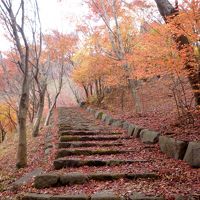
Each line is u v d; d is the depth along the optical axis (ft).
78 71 68.28
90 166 21.24
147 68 31.37
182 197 13.74
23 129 27.20
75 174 18.43
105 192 15.83
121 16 51.11
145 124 33.37
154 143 26.27
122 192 15.56
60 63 68.13
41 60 53.21
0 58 55.77
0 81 58.70
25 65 26.76
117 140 29.73
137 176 17.93
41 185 17.95
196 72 25.79
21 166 26.63
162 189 15.49
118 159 21.93
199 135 22.95
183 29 22.68
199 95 27.53
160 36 27.96
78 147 26.99
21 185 19.77
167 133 25.86
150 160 21.50
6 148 48.34
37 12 40.52
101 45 54.75
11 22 28.04
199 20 21.85
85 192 16.25
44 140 37.73
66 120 51.13
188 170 18.33
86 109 77.20
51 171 20.75
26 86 27.17
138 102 45.09
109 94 78.95
